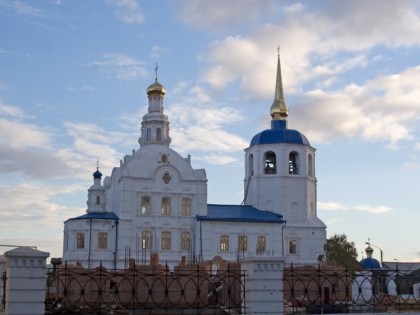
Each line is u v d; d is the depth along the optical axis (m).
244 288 30.73
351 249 107.31
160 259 97.25
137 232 97.44
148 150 101.75
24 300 27.27
